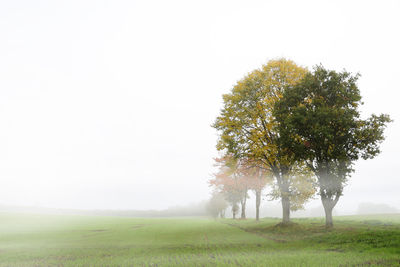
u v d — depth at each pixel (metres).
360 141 21.19
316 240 18.22
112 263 13.23
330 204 23.22
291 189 27.08
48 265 13.50
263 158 27.84
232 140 27.41
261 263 11.64
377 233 16.92
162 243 21.20
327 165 22.91
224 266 11.43
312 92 24.33
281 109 24.66
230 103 28.86
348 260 11.34
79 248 19.50
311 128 21.27
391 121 21.00
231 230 30.55
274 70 28.34
